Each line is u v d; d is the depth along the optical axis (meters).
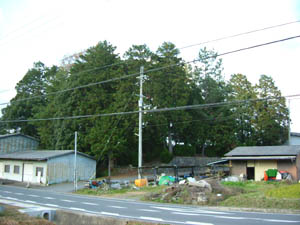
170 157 42.06
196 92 48.38
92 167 35.38
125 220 10.73
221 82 53.38
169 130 43.12
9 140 42.81
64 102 39.12
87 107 36.75
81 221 11.52
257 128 48.25
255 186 23.52
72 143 36.53
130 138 38.09
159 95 38.66
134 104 36.41
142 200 19.84
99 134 34.75
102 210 14.80
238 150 31.91
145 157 44.75
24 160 34.62
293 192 17.23
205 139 47.00
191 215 13.32
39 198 19.58
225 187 20.05
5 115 54.78
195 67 54.38
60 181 31.67
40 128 41.62
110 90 39.28
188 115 41.31
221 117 47.25
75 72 39.44
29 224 9.55
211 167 34.00
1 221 9.31
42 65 58.91
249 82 51.31
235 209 15.49
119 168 40.66
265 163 28.92
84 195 23.09
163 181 27.81
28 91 55.81
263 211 14.81
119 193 23.77
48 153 34.09
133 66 38.53
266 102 48.50
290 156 27.16
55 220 12.05
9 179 36.34
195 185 19.45
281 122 48.12
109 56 39.31
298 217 12.84
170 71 40.19
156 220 11.95
